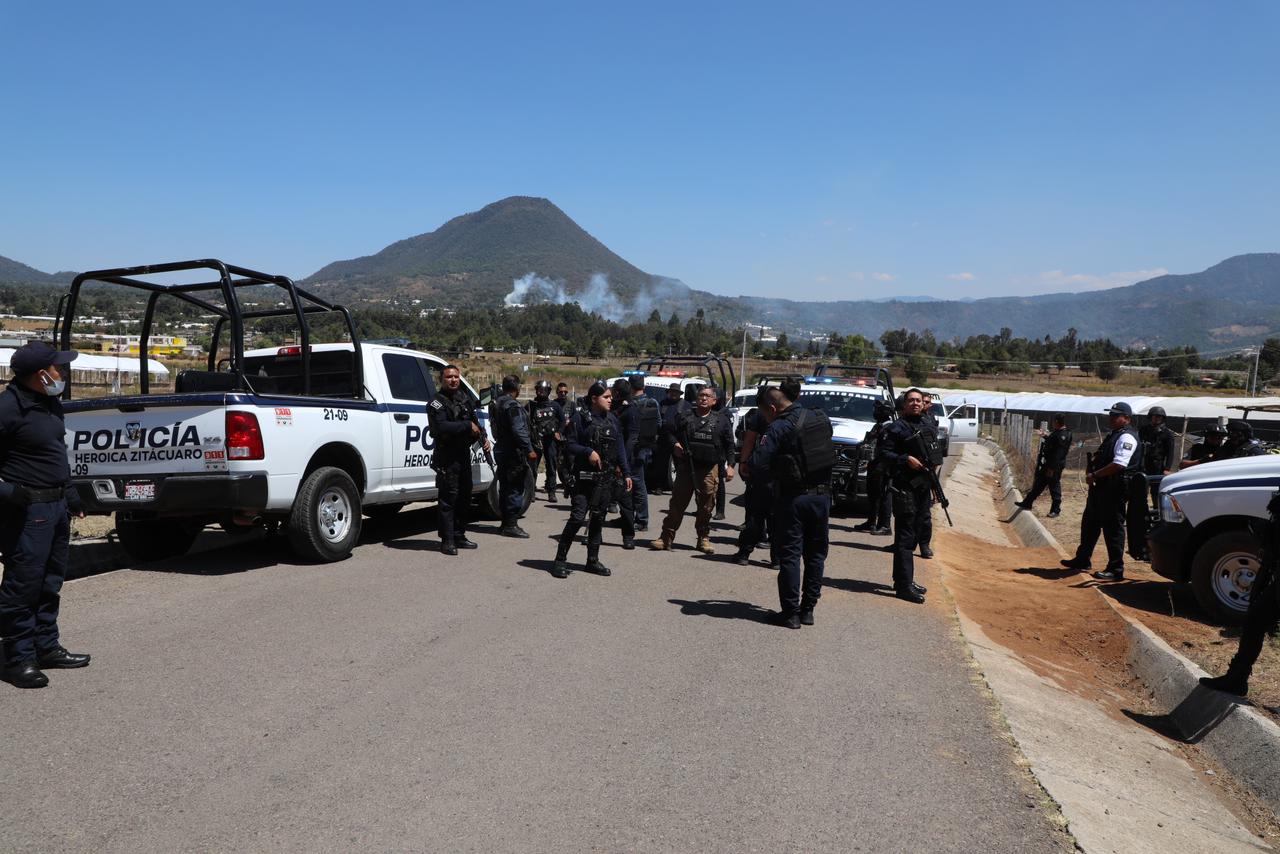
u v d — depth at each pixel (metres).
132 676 4.97
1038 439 31.25
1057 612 8.52
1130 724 5.84
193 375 8.09
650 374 18.61
